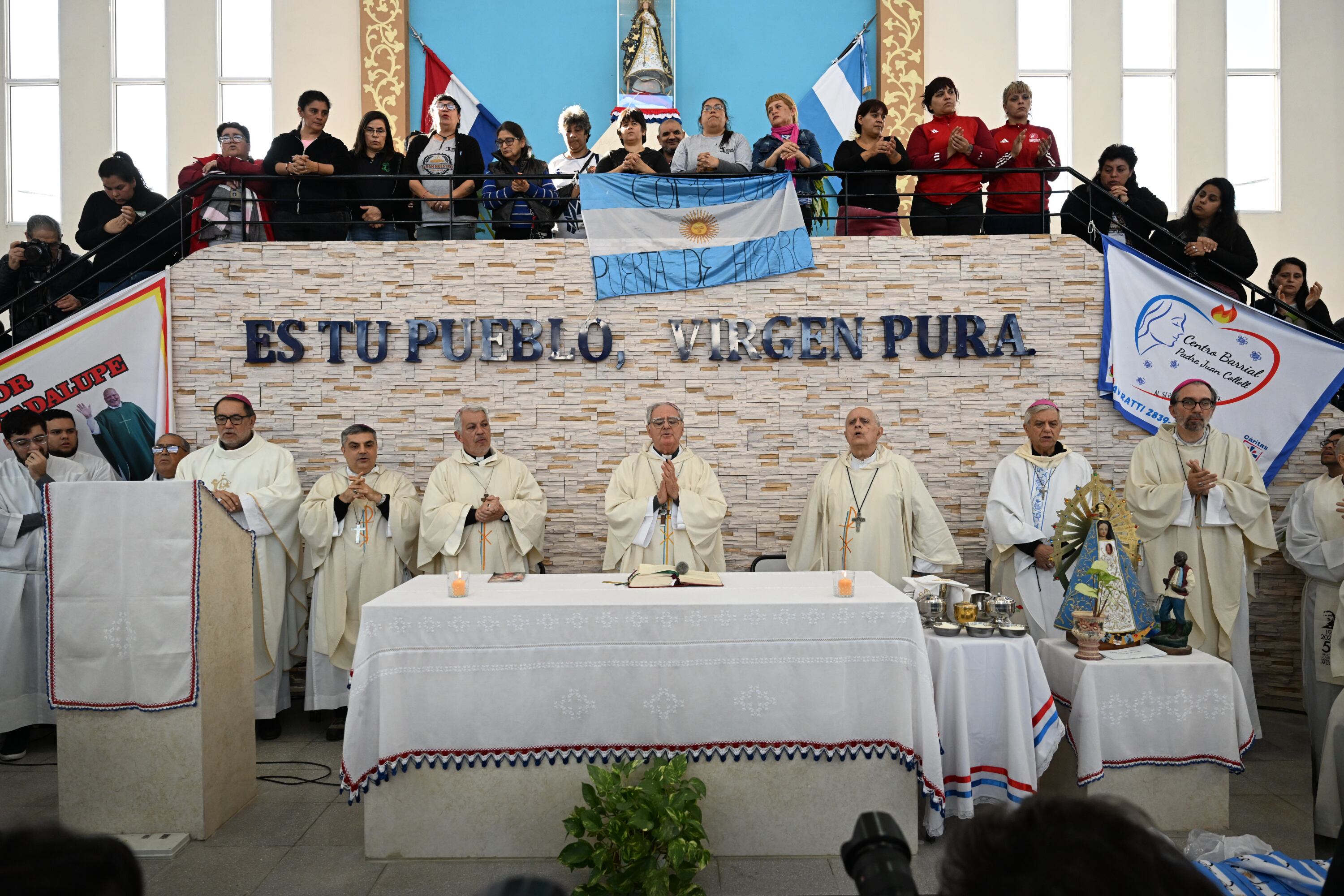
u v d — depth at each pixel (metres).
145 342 6.60
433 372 6.68
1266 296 6.55
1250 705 5.79
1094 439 6.68
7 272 7.21
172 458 6.03
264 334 6.64
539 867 3.98
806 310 6.72
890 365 6.71
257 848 4.16
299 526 5.99
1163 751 4.31
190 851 4.12
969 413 6.70
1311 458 6.53
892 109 10.19
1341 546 5.53
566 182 7.69
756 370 6.70
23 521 5.59
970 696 4.36
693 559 5.78
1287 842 4.26
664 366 6.70
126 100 10.33
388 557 6.06
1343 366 6.34
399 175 6.62
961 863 1.04
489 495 6.11
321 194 7.07
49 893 0.93
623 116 7.37
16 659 5.52
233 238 7.51
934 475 6.69
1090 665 4.30
